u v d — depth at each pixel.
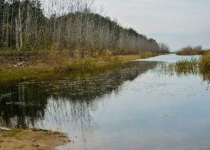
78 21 56.78
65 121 14.72
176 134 12.29
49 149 10.51
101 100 20.06
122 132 12.66
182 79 30.89
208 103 18.41
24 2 64.50
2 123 14.46
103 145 10.99
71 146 10.87
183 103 18.58
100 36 66.38
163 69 43.00
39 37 56.72
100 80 30.81
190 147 10.70
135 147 10.76
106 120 14.80
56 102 19.55
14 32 58.88
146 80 30.77
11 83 27.94
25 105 18.69
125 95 21.86
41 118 15.39
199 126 13.42
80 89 24.78
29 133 12.38
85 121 14.66
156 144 11.06
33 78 31.61
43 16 64.75
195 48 123.06
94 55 57.56
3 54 43.28
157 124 13.87
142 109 17.11
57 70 38.94
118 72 40.00
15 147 10.50
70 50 53.12
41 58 43.75
